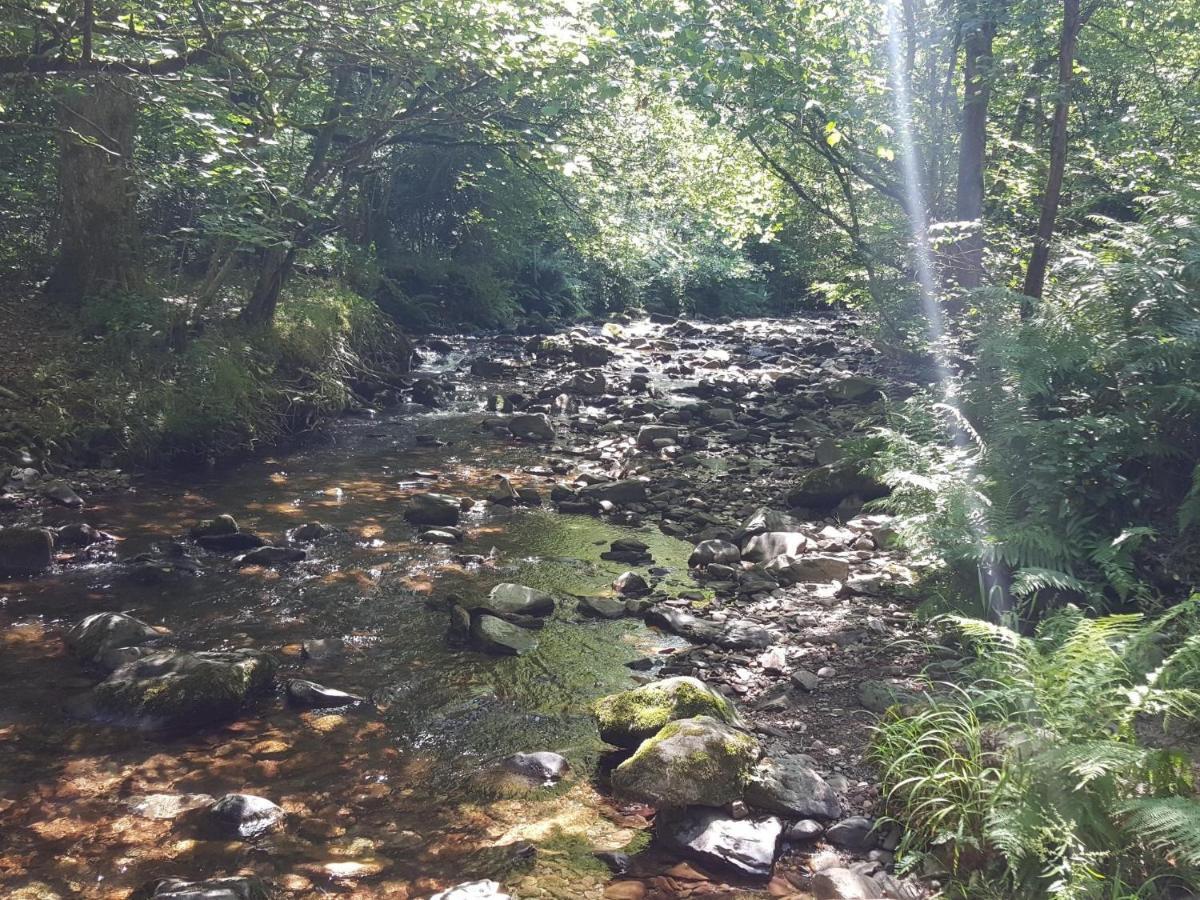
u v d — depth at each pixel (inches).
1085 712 146.5
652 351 782.5
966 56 515.8
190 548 295.6
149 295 463.2
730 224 654.5
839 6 500.1
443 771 175.0
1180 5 547.8
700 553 293.0
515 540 315.9
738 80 429.1
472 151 875.4
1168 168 430.3
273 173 457.1
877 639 229.8
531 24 357.1
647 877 144.1
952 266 529.3
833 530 312.3
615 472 410.9
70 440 376.2
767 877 143.3
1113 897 121.8
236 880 134.0
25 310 459.8
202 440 414.9
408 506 350.0
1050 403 261.0
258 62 402.3
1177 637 191.2
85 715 189.9
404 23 354.3
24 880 140.3
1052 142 375.9
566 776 172.9
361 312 607.8
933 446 271.0
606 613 249.8
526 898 138.9
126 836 152.2
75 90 333.7
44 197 547.8
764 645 229.5
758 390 601.3
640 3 387.5
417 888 140.9
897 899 135.1
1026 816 132.3
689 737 165.6
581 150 589.3
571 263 1096.2
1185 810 120.2
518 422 484.1
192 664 197.2
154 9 359.6
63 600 250.2
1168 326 247.3
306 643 225.5
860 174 562.6
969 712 164.7
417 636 236.5
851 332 871.7
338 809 162.1
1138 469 249.4
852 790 165.8
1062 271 302.0
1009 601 222.2
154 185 461.4
